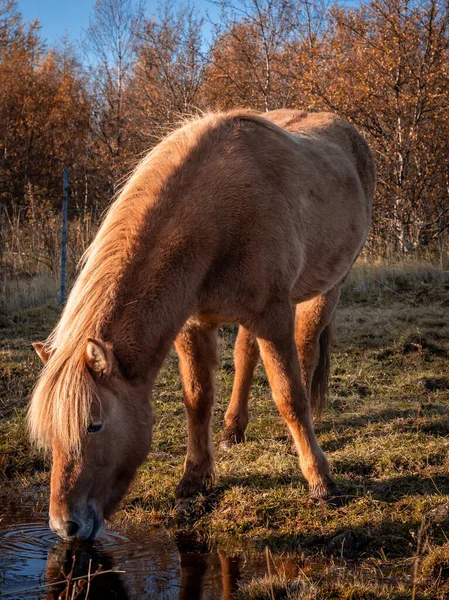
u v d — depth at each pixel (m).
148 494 3.91
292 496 3.74
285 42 15.89
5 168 18.69
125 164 16.81
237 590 2.89
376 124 13.16
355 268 10.09
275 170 3.84
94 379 2.78
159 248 3.15
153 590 2.91
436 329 7.30
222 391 5.74
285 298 3.71
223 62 16.16
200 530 3.53
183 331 3.73
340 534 3.32
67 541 3.38
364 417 5.03
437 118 12.60
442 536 3.25
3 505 3.88
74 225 11.51
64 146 20.20
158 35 18.08
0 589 2.89
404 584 2.87
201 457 3.89
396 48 12.88
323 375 4.88
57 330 3.03
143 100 18.45
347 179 4.86
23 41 23.19
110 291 3.00
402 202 12.63
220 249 3.41
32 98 20.67
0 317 7.93
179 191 3.33
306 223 4.09
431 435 4.50
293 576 3.01
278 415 5.17
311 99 13.14
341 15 13.71
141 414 3.01
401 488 3.77
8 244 10.91
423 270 9.95
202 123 3.74
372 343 6.95
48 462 4.41
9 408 5.37
